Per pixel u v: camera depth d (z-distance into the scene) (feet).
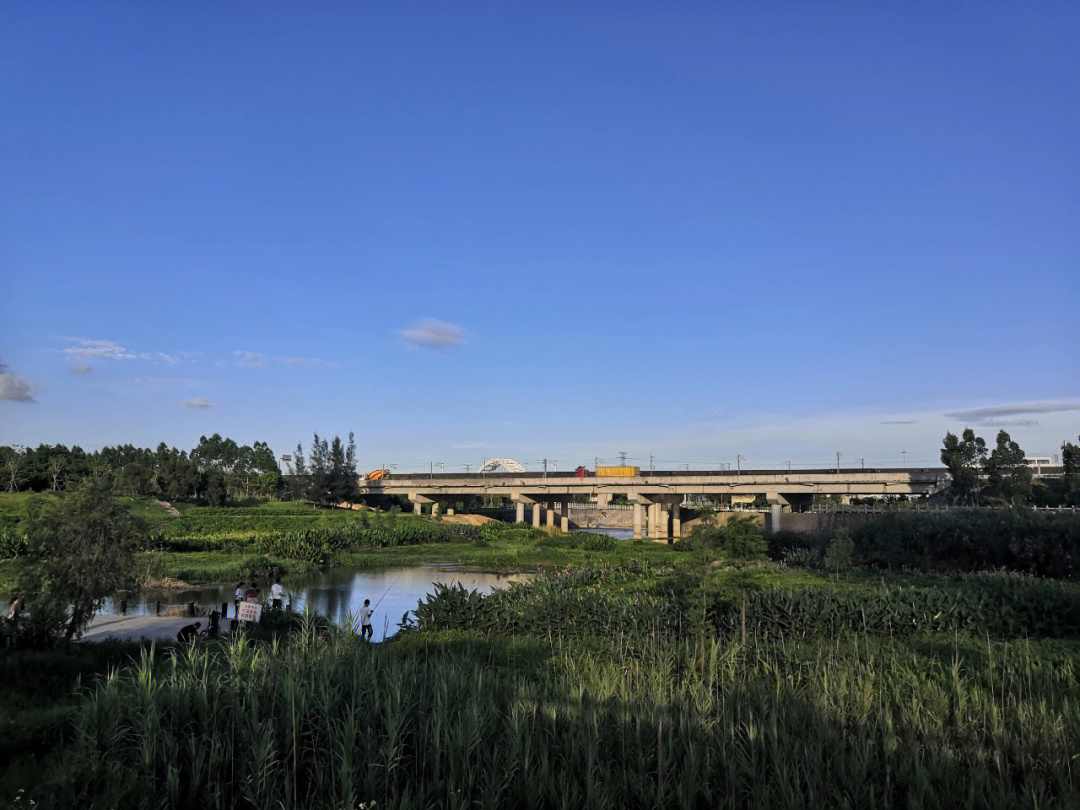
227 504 367.25
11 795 32.63
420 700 40.24
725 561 65.26
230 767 34.96
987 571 125.90
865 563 146.00
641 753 36.32
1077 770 35.29
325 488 400.26
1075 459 263.08
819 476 325.21
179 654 65.72
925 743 37.09
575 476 380.58
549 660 64.80
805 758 34.88
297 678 41.27
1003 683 48.16
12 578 137.90
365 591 154.71
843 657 57.47
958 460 266.98
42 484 350.23
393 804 31.12
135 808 31.68
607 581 127.95
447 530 309.22
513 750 35.12
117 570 78.84
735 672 52.06
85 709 39.42
